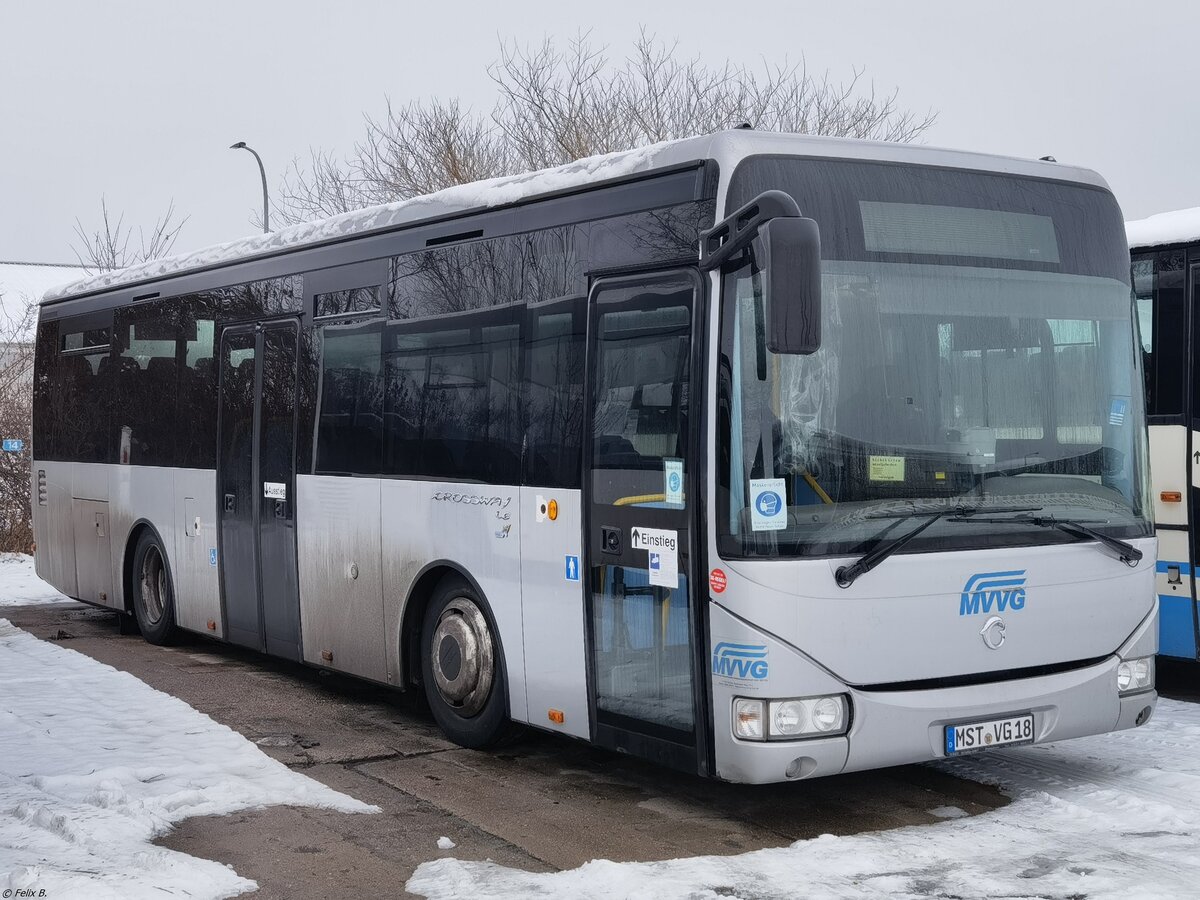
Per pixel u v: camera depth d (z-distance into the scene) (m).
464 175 28.12
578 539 7.12
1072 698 6.66
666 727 6.52
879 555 6.16
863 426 6.27
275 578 10.16
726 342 6.21
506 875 5.77
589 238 7.18
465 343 8.15
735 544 6.12
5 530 23.09
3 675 10.57
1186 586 9.54
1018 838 6.18
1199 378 9.47
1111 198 7.22
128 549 12.77
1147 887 5.43
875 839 6.18
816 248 5.77
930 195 6.63
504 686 7.79
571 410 7.22
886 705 6.18
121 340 12.84
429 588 8.61
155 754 7.89
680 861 5.84
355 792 7.27
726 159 6.36
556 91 27.52
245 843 6.31
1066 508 6.74
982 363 6.61
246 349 10.62
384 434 8.86
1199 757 7.68
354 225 9.37
